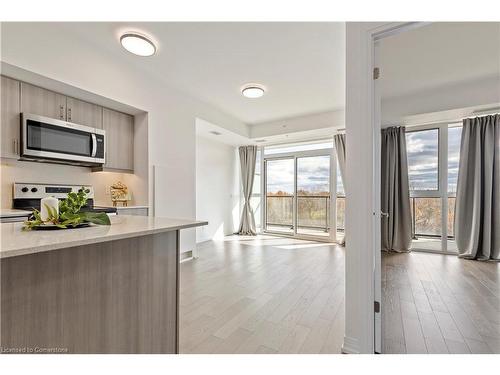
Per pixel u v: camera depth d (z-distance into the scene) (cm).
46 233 106
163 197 328
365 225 153
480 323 193
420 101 350
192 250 379
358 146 156
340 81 331
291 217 581
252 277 297
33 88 225
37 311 96
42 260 97
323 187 534
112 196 312
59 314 102
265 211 618
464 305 223
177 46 251
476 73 302
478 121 356
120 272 124
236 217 628
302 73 308
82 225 127
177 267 154
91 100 264
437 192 395
